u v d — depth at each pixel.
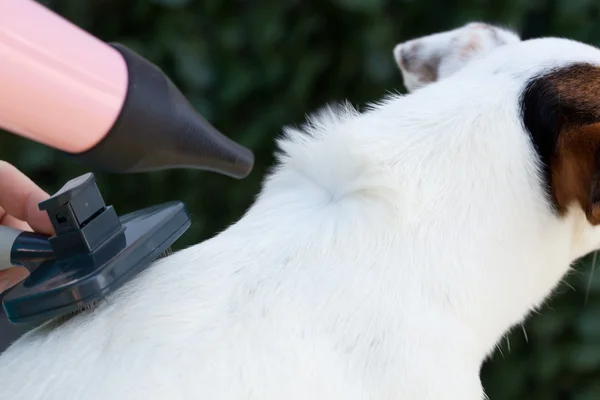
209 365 1.34
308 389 1.35
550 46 1.68
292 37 3.07
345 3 2.87
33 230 1.68
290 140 1.71
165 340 1.36
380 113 1.65
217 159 1.32
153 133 1.22
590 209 1.58
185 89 3.10
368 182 1.53
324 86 3.17
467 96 1.62
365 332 1.42
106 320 1.40
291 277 1.45
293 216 1.56
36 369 1.35
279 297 1.42
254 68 3.11
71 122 1.15
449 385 1.46
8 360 1.39
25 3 1.11
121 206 3.33
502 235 1.54
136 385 1.31
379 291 1.46
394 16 3.05
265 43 3.04
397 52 2.06
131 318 1.40
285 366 1.36
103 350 1.36
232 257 1.49
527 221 1.56
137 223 1.37
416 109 1.62
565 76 1.60
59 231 1.30
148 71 1.22
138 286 1.46
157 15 3.15
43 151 3.17
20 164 3.17
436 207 1.52
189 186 3.25
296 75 3.07
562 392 3.21
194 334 1.37
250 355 1.36
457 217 1.52
